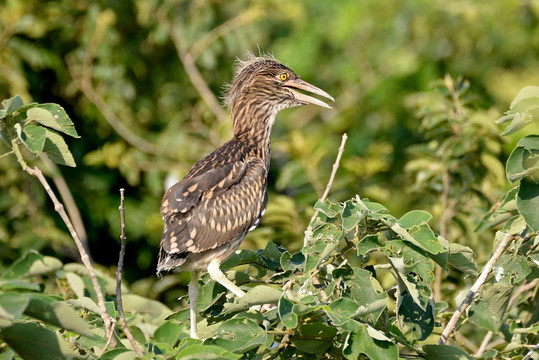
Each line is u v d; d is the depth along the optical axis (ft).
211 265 29.04
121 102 52.08
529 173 23.54
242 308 23.85
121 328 29.68
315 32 62.08
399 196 48.52
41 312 19.60
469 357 23.59
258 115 38.45
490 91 59.31
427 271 23.66
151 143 52.85
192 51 53.16
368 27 61.46
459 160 42.88
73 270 31.14
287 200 41.60
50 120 25.66
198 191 32.96
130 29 53.62
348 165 46.42
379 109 59.67
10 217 48.16
